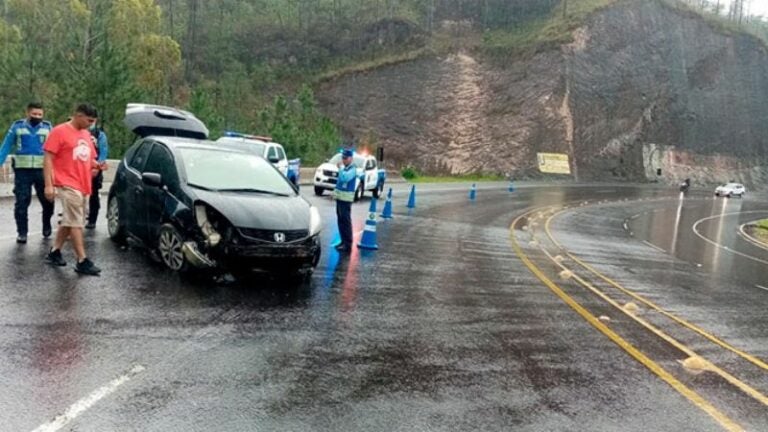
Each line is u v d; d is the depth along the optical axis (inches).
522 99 2876.5
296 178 964.0
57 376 179.3
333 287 330.6
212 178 334.0
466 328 276.7
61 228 305.9
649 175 2935.5
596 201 1691.7
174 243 318.7
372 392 190.7
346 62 3393.2
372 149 2706.7
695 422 189.6
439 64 3100.4
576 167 2738.7
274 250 304.0
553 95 2844.5
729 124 3302.2
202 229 301.9
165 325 234.8
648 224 1189.7
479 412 182.9
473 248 571.5
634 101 3061.0
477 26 3661.4
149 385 179.3
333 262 409.4
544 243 700.0
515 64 3014.3
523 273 453.4
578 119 2851.9
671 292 442.9
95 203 424.8
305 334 241.9
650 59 3250.5
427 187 1612.9
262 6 4003.4
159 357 201.8
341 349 228.7
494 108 2888.8
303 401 178.5
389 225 684.7
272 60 3417.8
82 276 293.6
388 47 3472.0
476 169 2657.5
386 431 164.1
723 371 245.8
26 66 1608.0
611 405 198.2
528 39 3147.1
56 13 2271.2
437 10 3828.7
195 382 184.5
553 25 3208.7
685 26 3462.1
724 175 3134.8
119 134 1205.7
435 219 824.3
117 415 158.9
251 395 179.2
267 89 3147.1
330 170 948.0
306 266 320.5
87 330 220.4
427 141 2800.2
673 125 3132.4
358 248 486.9
